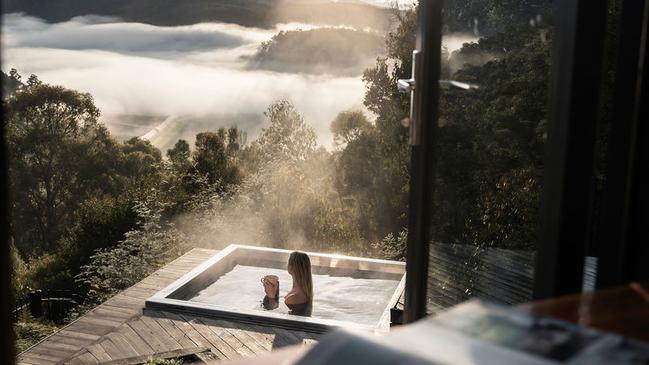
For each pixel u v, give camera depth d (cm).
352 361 68
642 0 171
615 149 171
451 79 226
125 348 453
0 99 126
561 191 143
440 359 68
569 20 139
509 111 243
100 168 3241
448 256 245
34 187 3133
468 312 81
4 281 129
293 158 2009
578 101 140
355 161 1549
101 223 1788
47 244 3114
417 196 221
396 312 465
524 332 76
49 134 3153
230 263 710
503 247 248
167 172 1858
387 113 1281
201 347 456
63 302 1033
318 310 584
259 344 463
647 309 92
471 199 245
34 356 437
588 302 94
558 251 146
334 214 1278
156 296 553
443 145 227
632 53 171
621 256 164
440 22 211
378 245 1349
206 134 2145
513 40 237
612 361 69
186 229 1299
